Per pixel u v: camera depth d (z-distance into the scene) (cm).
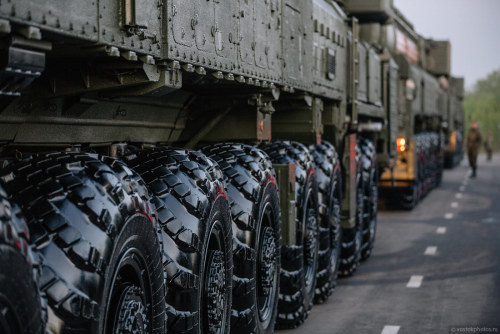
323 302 907
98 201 355
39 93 409
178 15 442
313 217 807
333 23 981
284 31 708
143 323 389
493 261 1203
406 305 893
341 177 995
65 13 321
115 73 409
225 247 546
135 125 577
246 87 648
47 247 333
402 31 2050
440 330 773
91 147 522
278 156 757
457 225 1677
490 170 3938
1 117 395
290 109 887
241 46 573
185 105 662
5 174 359
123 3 374
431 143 2528
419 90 2192
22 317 284
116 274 362
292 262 739
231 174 611
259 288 645
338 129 1030
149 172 491
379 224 1702
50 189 351
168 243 468
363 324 798
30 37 295
